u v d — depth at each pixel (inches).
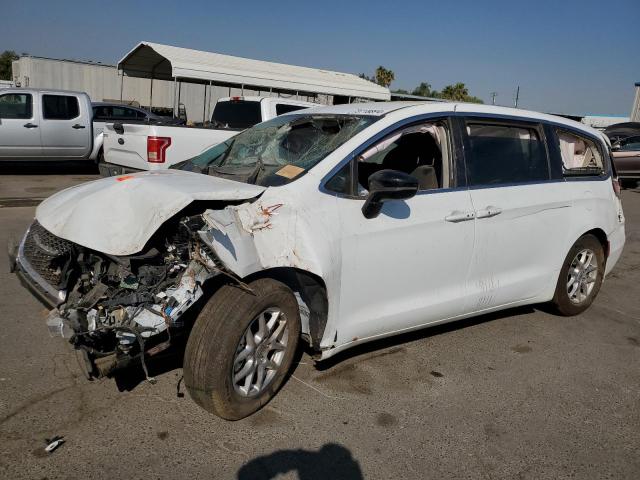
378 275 143.6
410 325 156.9
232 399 124.8
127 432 123.0
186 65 568.7
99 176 527.8
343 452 121.7
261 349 130.0
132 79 1077.1
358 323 143.3
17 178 489.1
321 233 130.8
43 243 132.6
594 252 208.5
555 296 201.5
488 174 170.4
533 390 155.2
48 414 127.6
